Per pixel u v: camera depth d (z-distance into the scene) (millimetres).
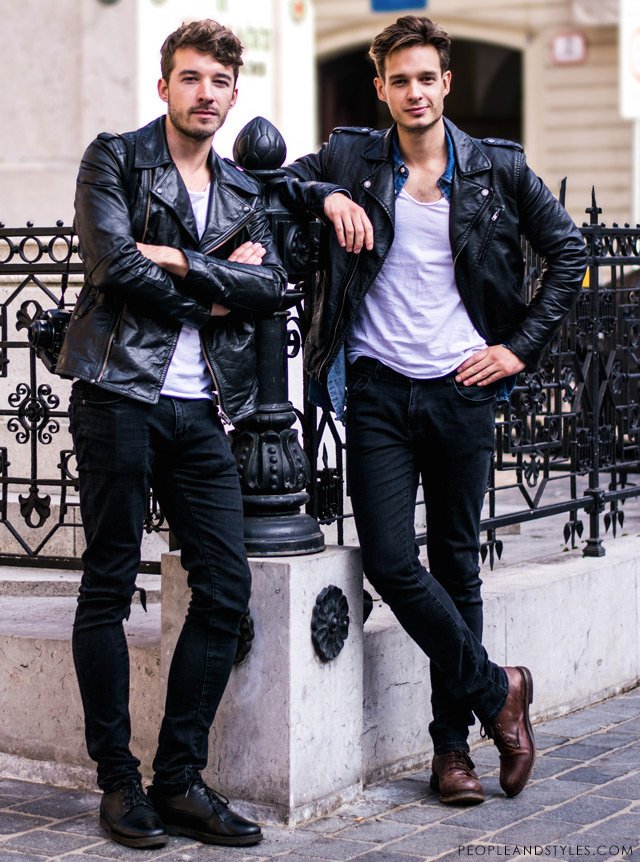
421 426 4652
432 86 4531
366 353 4676
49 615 5445
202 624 4406
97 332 4211
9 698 5066
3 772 5094
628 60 11523
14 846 4402
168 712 4453
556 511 6270
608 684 6191
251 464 4660
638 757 5285
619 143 19750
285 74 9984
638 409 6793
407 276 4637
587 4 19266
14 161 8969
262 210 4461
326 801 4688
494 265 4637
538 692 5766
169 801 4457
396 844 4414
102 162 4188
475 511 4773
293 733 4535
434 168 4617
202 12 9250
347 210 4539
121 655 4398
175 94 4238
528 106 20141
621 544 6656
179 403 4309
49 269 5168
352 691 4773
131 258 4113
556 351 6234
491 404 4738
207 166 4387
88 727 4438
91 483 4301
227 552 4379
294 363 6156
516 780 4801
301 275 4801
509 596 5586
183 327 4312
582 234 6336
